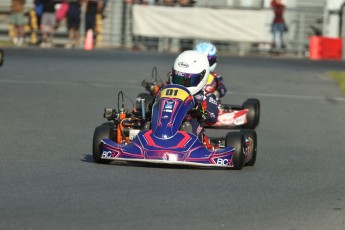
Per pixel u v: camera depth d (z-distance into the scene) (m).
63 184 25.30
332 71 79.38
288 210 22.91
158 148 28.08
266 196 24.75
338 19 102.56
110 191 24.33
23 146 33.78
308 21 101.38
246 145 29.81
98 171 27.81
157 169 28.52
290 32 101.31
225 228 20.44
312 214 22.55
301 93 60.41
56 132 38.25
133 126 31.59
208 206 22.86
